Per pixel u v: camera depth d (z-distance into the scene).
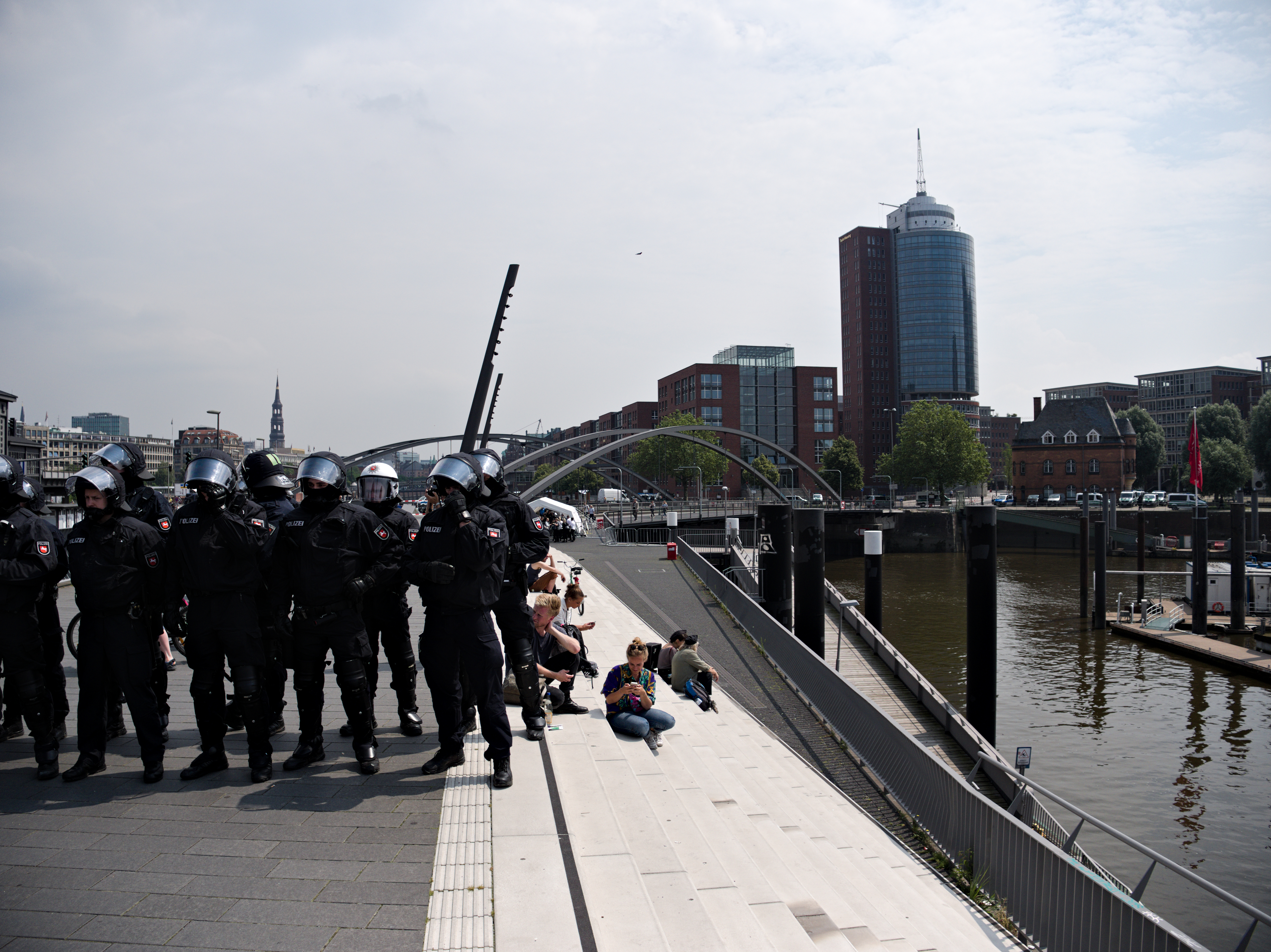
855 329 187.75
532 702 6.62
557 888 4.01
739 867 4.84
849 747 12.42
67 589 16.73
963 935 5.77
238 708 6.98
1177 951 5.34
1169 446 180.38
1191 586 40.12
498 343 29.58
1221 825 16.66
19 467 5.55
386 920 3.68
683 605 22.33
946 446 107.50
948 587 53.25
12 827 4.70
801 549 20.28
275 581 5.58
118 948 3.41
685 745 8.48
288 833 4.65
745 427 139.62
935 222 186.12
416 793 5.34
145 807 5.04
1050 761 20.34
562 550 39.44
